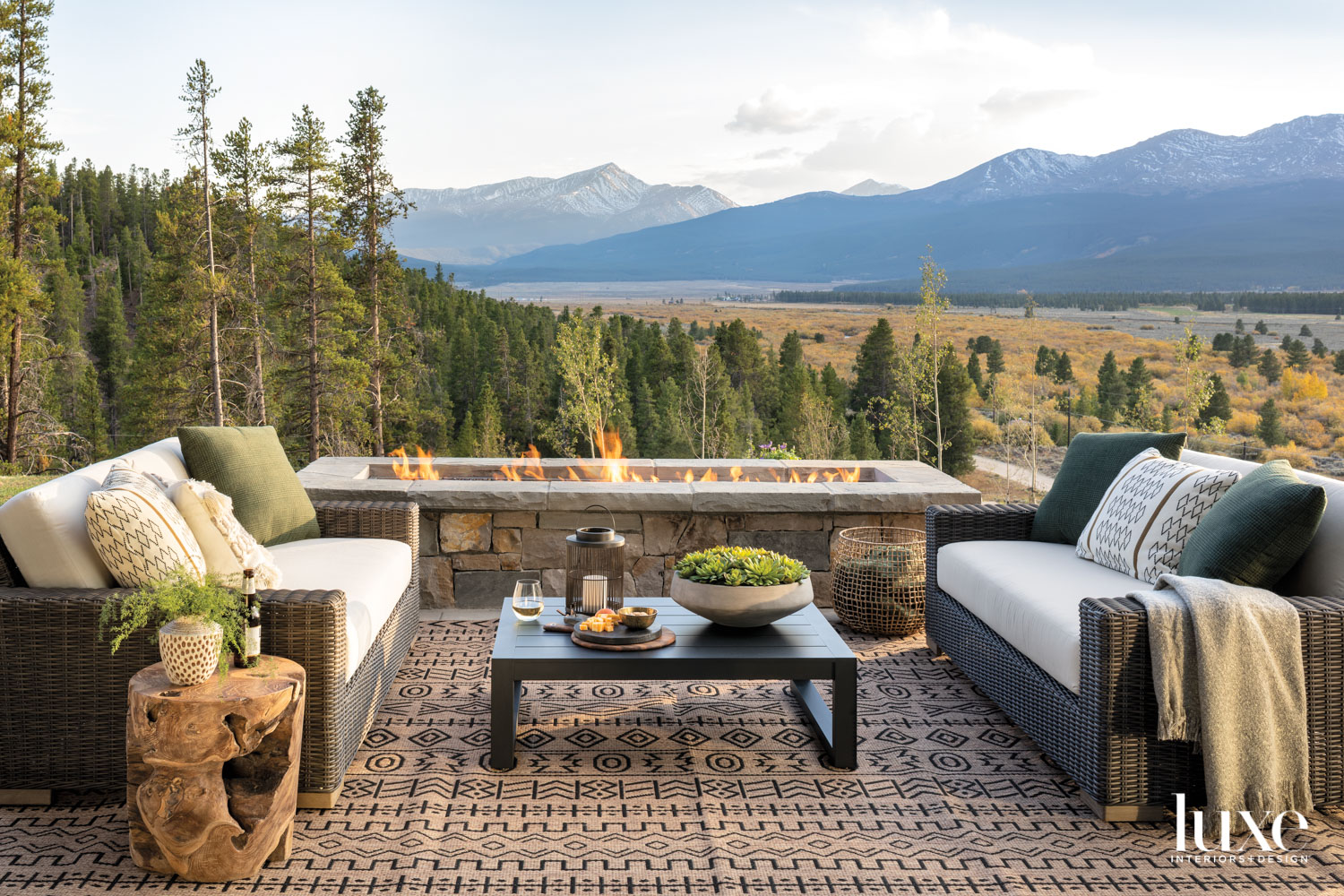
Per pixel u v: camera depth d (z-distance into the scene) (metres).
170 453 3.27
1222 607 2.31
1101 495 3.50
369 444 27.92
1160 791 2.39
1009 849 2.27
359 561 3.19
